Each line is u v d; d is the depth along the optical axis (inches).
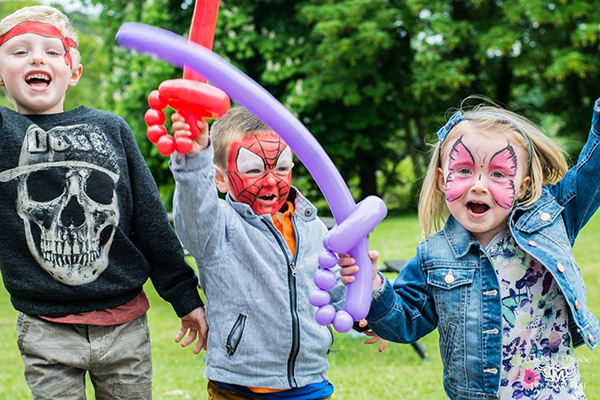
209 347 95.0
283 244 95.3
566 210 94.3
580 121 667.4
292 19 578.9
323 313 83.0
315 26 531.2
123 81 562.6
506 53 562.9
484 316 89.5
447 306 91.9
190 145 81.4
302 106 544.4
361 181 645.3
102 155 98.6
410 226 466.9
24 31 97.1
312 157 81.6
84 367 96.4
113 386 99.5
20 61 96.7
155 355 201.3
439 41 544.4
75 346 95.7
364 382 168.7
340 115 577.6
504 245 91.4
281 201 98.0
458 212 91.5
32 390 96.0
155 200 102.3
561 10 519.2
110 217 97.7
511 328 88.8
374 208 82.4
